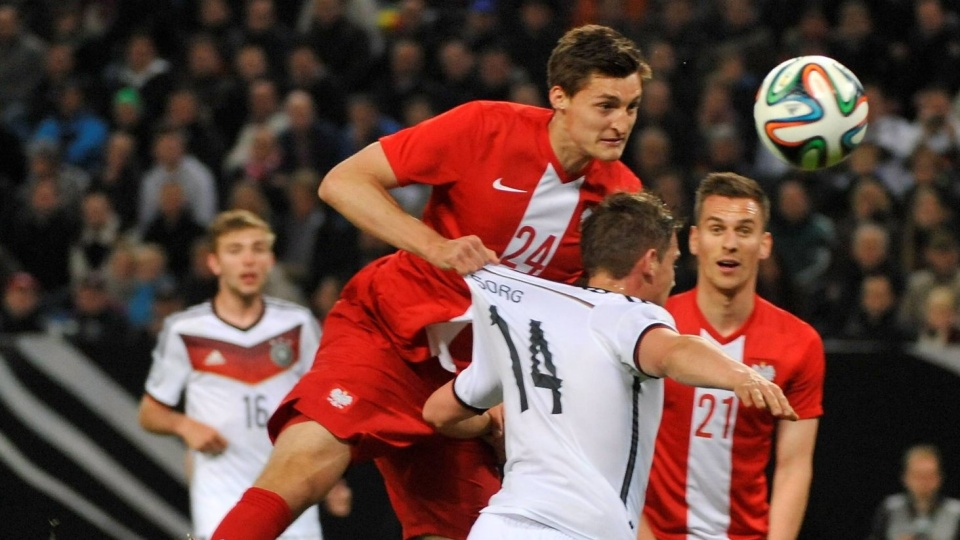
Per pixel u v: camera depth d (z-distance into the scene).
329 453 17.23
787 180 38.22
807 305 33.81
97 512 28.02
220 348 24.50
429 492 18.59
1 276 37.72
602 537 14.49
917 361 26.83
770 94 18.12
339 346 17.88
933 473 26.02
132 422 28.17
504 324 15.24
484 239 16.88
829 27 47.78
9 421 28.08
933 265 33.81
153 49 47.34
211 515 23.97
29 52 48.25
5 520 27.92
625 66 15.81
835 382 27.03
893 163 40.44
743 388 13.32
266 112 43.06
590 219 15.54
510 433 15.09
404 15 46.28
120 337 29.28
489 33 45.53
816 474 26.95
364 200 16.23
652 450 15.17
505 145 16.52
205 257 34.66
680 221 15.98
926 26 45.91
